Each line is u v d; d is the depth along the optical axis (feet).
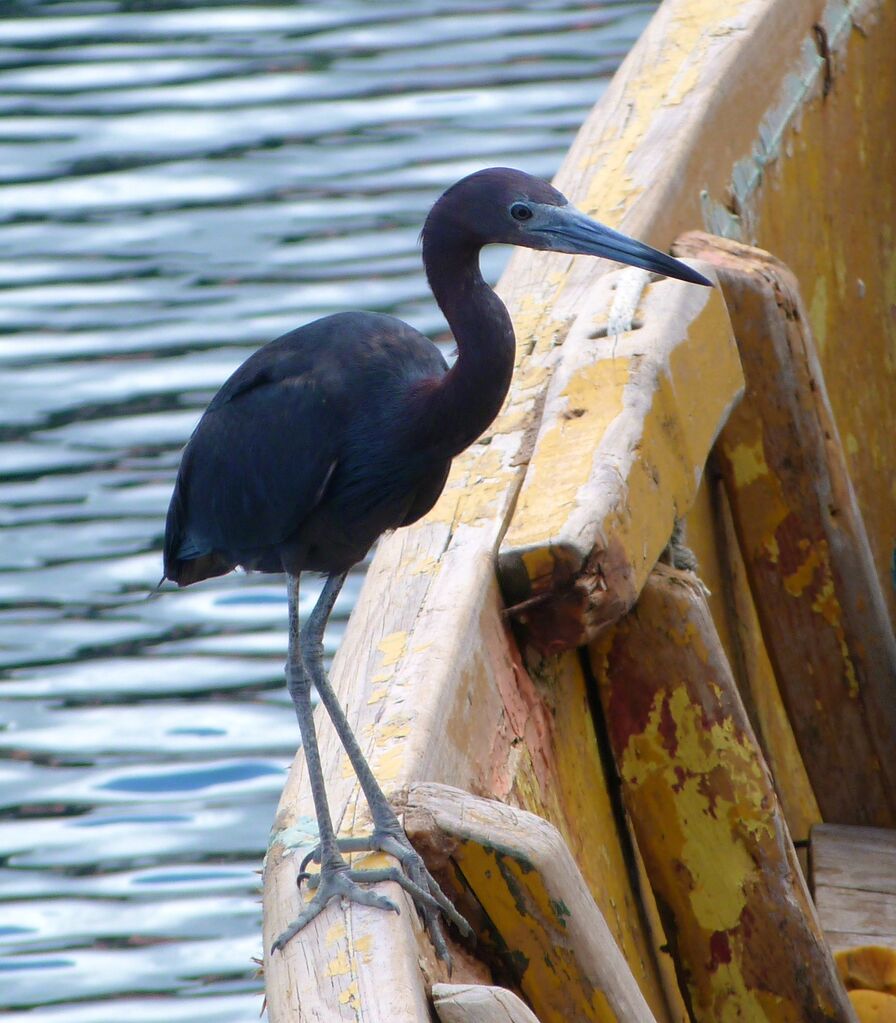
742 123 33.96
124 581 47.55
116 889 37.83
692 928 24.20
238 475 23.00
